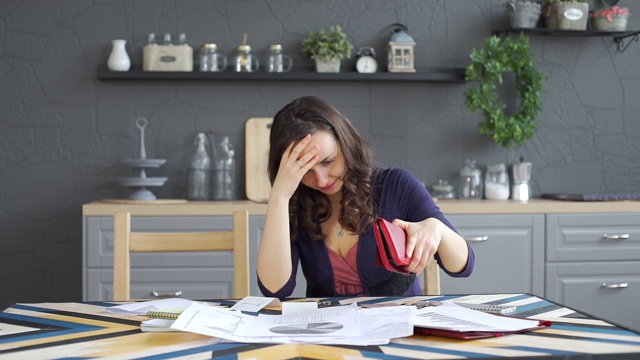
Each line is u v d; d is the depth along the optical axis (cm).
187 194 383
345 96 394
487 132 379
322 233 208
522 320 151
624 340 136
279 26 391
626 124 407
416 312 158
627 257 356
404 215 208
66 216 385
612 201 362
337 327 146
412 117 396
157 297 339
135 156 387
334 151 191
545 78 386
